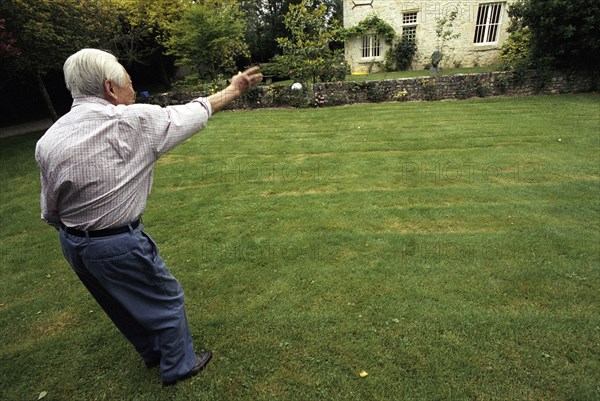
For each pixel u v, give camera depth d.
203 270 3.03
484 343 2.13
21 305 2.77
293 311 2.48
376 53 16.28
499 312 2.37
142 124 1.48
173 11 13.77
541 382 1.87
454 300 2.51
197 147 6.92
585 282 2.64
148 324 1.73
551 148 5.70
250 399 1.86
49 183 1.43
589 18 8.77
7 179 6.27
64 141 1.40
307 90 10.29
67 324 2.54
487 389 1.85
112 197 1.47
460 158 5.48
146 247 1.62
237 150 6.60
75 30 9.74
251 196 4.58
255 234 3.61
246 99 10.50
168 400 1.88
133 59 14.52
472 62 15.34
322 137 7.08
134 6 13.08
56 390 1.99
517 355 2.04
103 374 2.08
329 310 2.47
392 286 2.69
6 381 2.07
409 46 15.39
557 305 2.42
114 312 1.87
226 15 12.08
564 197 4.09
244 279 2.87
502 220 3.63
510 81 9.80
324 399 1.85
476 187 4.46
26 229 4.24
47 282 3.09
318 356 2.10
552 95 9.63
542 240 3.21
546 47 9.74
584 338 2.13
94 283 1.73
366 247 3.25
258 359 2.10
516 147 5.84
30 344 2.36
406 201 4.19
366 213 3.93
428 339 2.18
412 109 8.96
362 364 2.04
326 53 11.13
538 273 2.75
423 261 2.99
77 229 1.50
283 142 6.93
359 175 5.07
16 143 9.14
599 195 4.09
